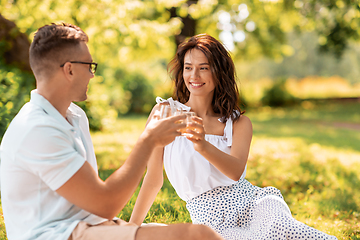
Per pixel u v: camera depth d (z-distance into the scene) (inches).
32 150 57.8
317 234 73.3
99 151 257.0
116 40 324.2
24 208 61.0
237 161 83.2
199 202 90.0
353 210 156.5
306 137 440.1
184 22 435.8
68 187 58.0
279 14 503.2
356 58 1311.5
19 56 318.3
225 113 96.0
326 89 1363.2
